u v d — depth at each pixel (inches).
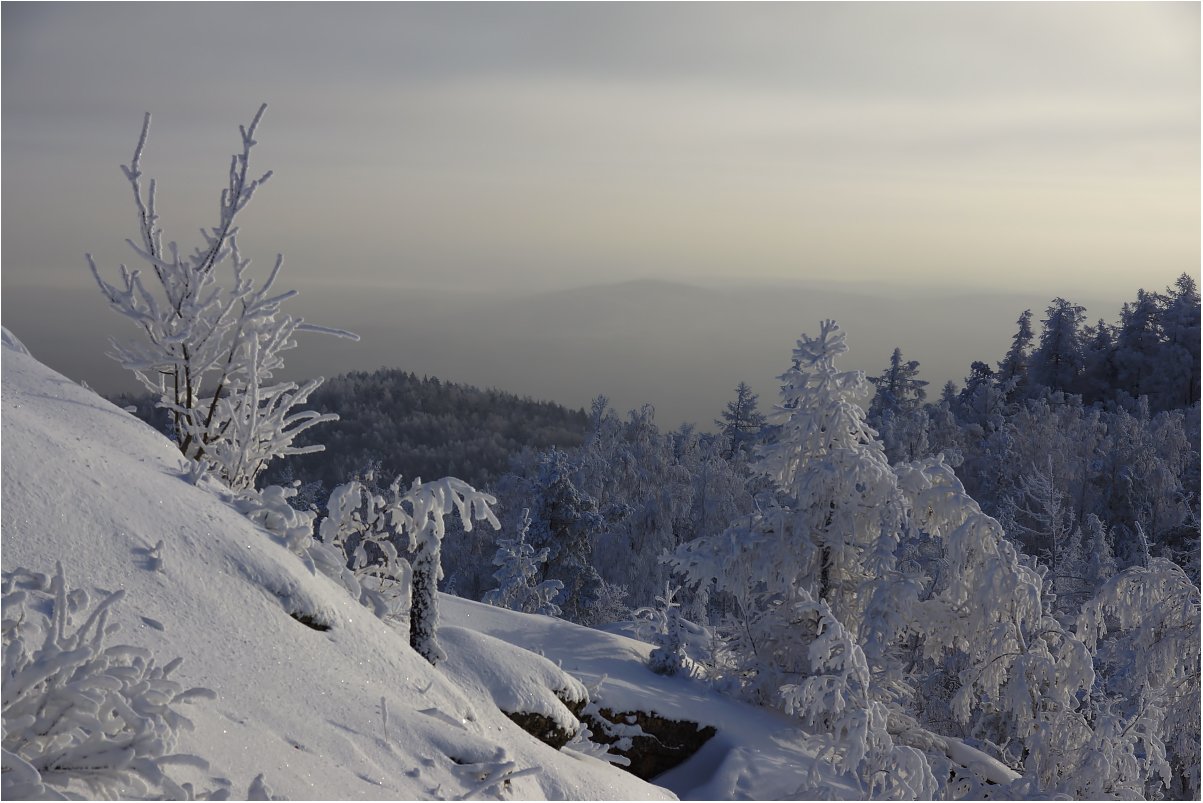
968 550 587.5
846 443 645.9
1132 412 2942.9
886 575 606.2
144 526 197.0
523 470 2140.7
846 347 653.3
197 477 237.5
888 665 601.0
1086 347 3334.2
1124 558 1681.8
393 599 310.3
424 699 210.4
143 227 297.9
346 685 193.3
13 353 260.5
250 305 301.4
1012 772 549.6
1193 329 3132.4
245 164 299.7
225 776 145.0
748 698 598.9
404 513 302.2
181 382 306.5
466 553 1887.3
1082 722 537.0
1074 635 559.8
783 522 634.2
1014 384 3083.2
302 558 238.5
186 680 162.6
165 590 183.3
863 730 454.0
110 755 125.0
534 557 1223.5
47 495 187.5
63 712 126.6
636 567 1774.1
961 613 591.8
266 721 166.1
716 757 511.2
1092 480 2020.2
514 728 239.5
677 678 598.2
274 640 190.9
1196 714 618.8
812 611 622.2
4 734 121.6
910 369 2915.8
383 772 172.4
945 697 757.3
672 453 2298.2
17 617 149.1
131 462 224.5
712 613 1134.4
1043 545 1740.9
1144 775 530.9
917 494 615.2
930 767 462.3
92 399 253.3
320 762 164.1
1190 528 1764.3
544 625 630.5
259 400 308.7
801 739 545.0
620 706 511.5
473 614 618.8
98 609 138.3
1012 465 2081.7
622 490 2097.7
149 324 295.7
